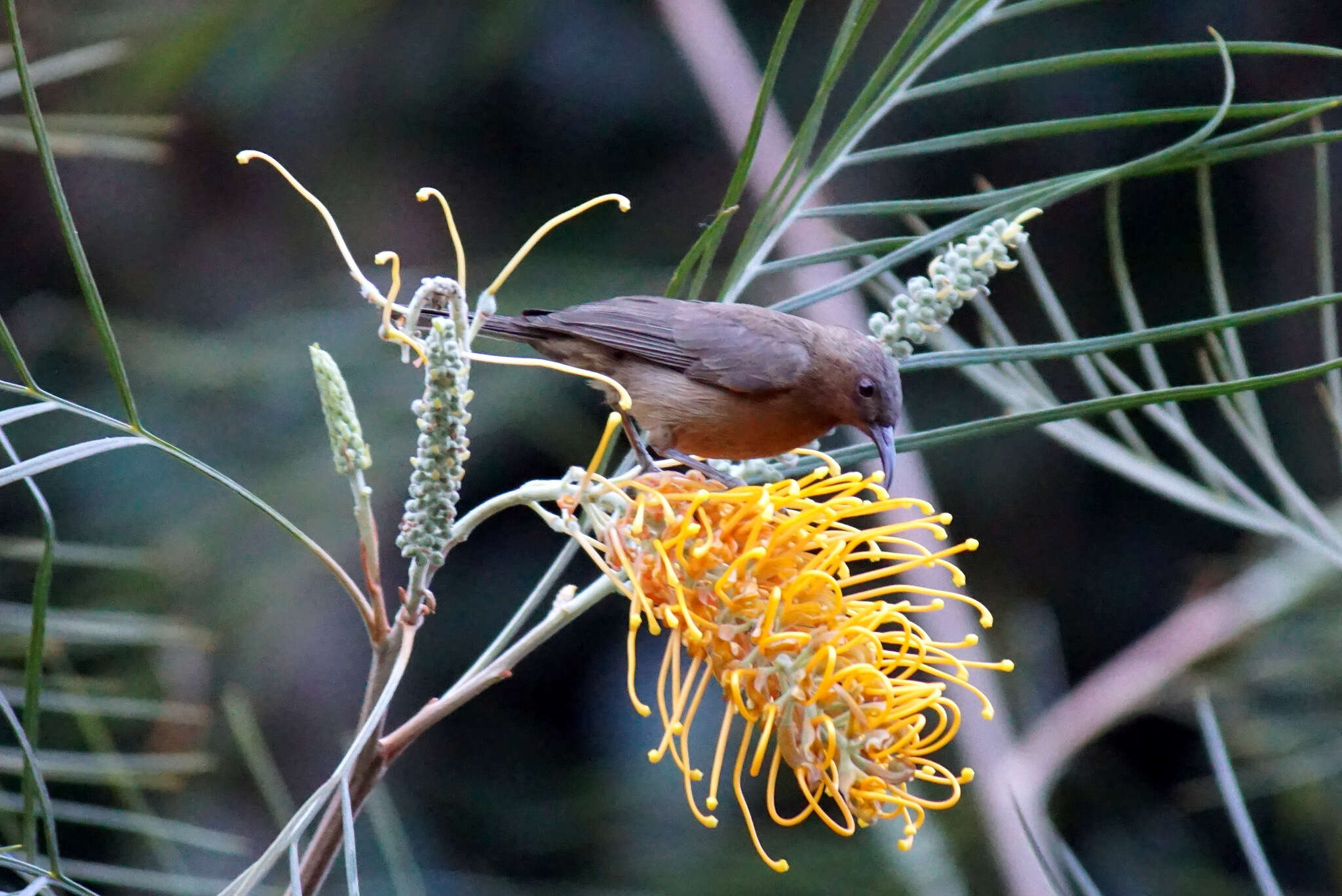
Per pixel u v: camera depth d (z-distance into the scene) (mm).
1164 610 14375
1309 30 14305
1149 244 14828
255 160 14367
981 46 14352
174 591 10203
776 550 4449
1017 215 5531
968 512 14422
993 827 9125
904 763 4383
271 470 11258
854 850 9914
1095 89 14219
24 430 11734
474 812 13633
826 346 7273
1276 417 14281
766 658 4289
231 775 10922
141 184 14266
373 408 11367
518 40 14172
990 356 5172
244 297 14203
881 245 5602
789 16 5199
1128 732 14047
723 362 7176
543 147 14727
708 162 14547
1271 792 9969
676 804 12164
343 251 4430
